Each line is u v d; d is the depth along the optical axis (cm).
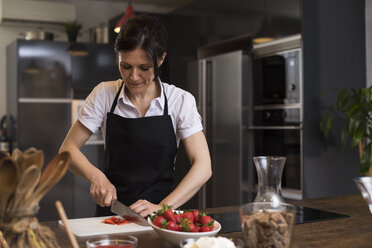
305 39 345
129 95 189
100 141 447
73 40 466
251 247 103
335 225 150
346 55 373
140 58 160
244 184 378
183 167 440
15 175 79
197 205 424
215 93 407
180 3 470
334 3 366
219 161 402
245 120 382
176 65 471
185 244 101
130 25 161
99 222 152
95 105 188
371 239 132
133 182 187
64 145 185
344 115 372
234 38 405
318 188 354
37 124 441
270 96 371
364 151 333
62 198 432
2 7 451
